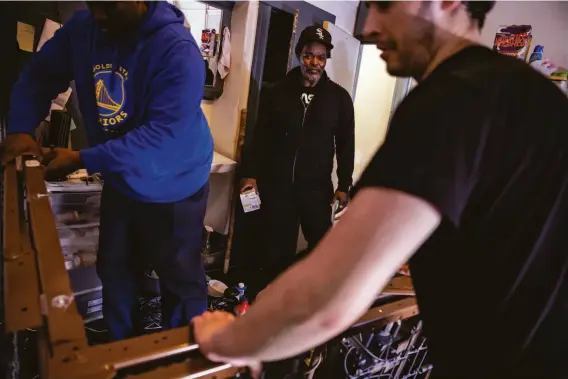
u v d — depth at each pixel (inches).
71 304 22.4
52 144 70.1
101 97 50.4
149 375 21.4
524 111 19.4
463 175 17.5
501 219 20.1
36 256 26.4
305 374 29.0
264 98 101.5
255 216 106.3
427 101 18.4
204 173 55.8
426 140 17.3
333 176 121.4
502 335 22.6
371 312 30.1
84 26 50.1
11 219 31.3
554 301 22.2
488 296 21.9
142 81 47.6
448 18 21.3
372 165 18.5
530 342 22.5
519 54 90.6
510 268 20.9
